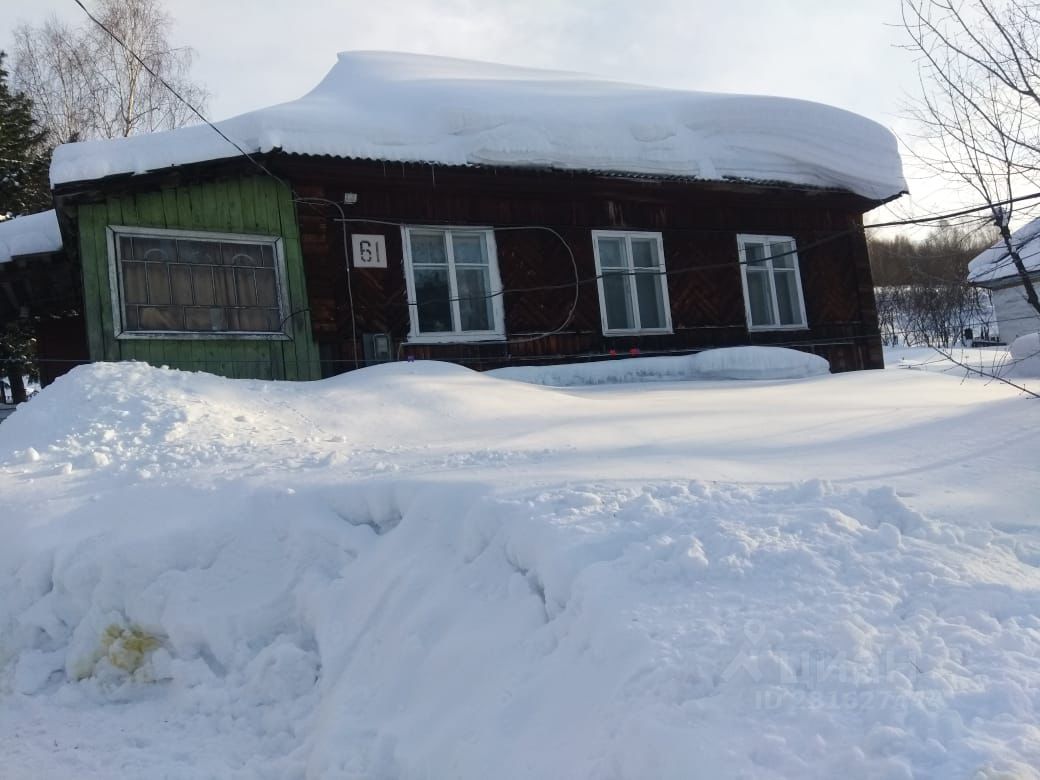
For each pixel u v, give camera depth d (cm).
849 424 678
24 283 1190
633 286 1240
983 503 453
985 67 716
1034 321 2591
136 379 739
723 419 719
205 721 409
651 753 253
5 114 2255
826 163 1309
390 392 789
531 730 300
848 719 257
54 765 383
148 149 937
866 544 382
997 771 228
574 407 788
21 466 589
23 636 459
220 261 980
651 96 1317
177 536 468
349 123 1020
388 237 1073
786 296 1386
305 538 467
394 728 342
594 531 381
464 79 1388
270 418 712
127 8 2645
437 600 393
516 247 1156
